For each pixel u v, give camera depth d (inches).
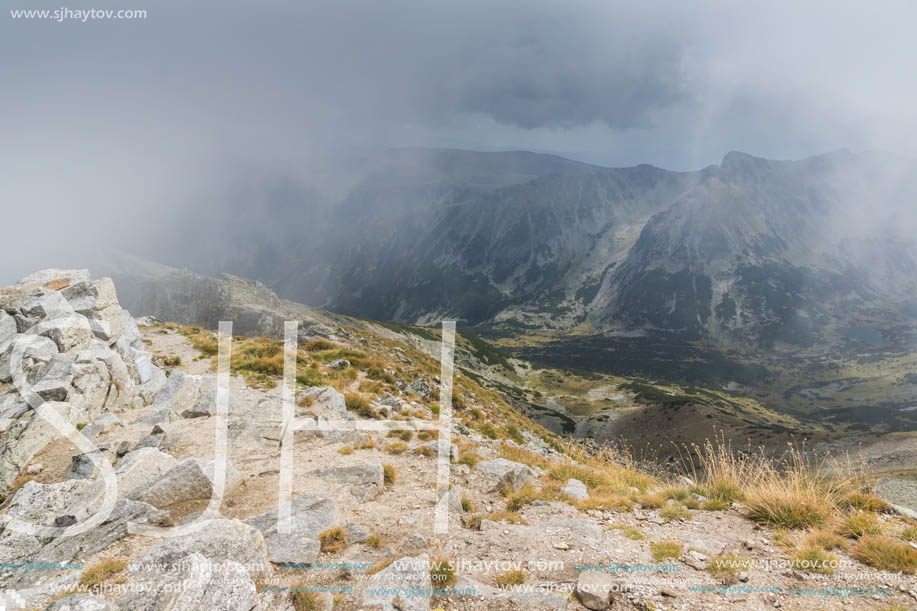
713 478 385.7
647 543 282.2
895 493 2751.0
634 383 7608.3
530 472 451.8
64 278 678.5
